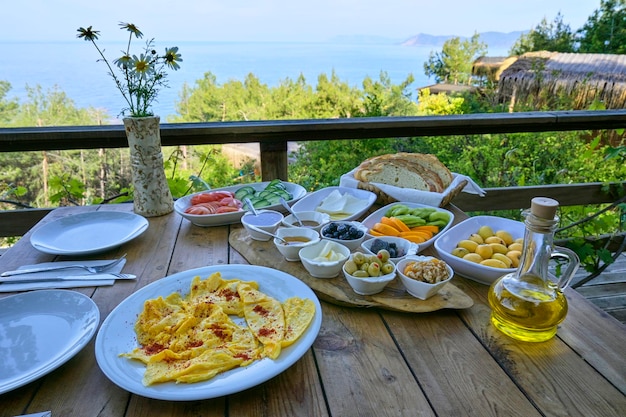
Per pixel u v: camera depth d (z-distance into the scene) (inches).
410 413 23.3
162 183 56.5
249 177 113.1
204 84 462.0
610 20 416.8
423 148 149.6
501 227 45.8
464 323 31.9
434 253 43.9
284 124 75.8
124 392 25.0
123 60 48.7
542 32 477.1
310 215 50.9
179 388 23.6
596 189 95.0
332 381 25.8
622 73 250.7
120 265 41.7
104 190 109.9
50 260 43.4
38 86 413.1
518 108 291.3
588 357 27.8
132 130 52.9
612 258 95.7
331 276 37.4
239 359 25.9
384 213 53.5
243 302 32.1
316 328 28.6
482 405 23.9
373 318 32.8
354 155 138.9
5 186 109.1
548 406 23.7
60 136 70.7
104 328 28.9
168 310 31.6
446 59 505.7
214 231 51.5
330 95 471.8
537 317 28.6
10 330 29.9
